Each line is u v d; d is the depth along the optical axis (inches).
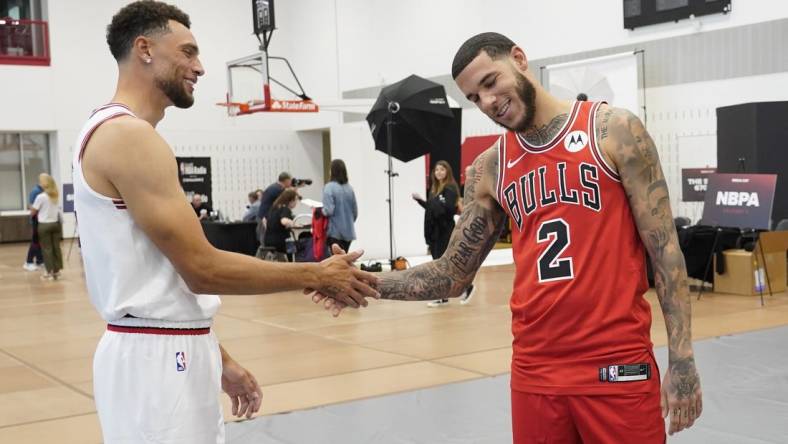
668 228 85.8
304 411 194.7
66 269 570.3
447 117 420.5
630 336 85.3
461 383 215.9
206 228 553.9
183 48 87.6
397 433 175.3
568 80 578.9
